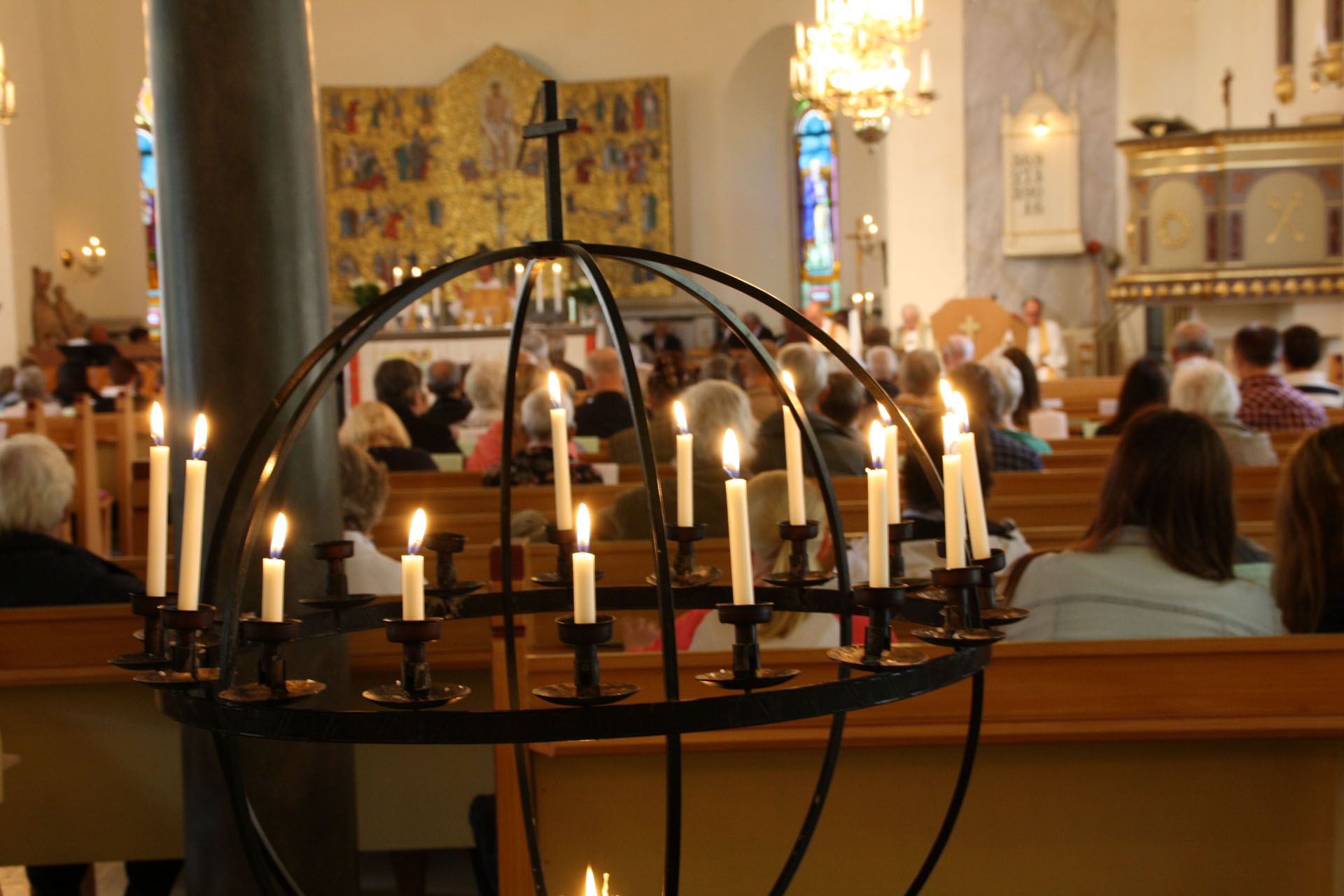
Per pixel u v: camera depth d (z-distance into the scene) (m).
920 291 14.30
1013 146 14.03
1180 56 13.81
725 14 18.27
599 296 1.17
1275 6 11.84
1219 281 11.21
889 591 1.13
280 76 2.53
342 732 1.01
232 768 1.26
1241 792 2.13
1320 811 2.14
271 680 1.12
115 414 8.24
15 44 16.89
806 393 4.75
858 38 9.29
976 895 2.16
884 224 17.33
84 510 7.08
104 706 2.86
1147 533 2.47
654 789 2.17
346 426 5.03
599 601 1.65
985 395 4.66
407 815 3.05
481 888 3.07
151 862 3.33
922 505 2.67
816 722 2.10
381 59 18.81
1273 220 11.13
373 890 3.57
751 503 2.45
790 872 1.44
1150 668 2.11
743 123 18.44
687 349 18.28
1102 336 13.90
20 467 3.04
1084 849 2.15
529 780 2.14
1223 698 2.11
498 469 4.34
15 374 10.30
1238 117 12.87
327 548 1.43
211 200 2.50
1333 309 11.44
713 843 2.15
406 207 18.58
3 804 2.87
